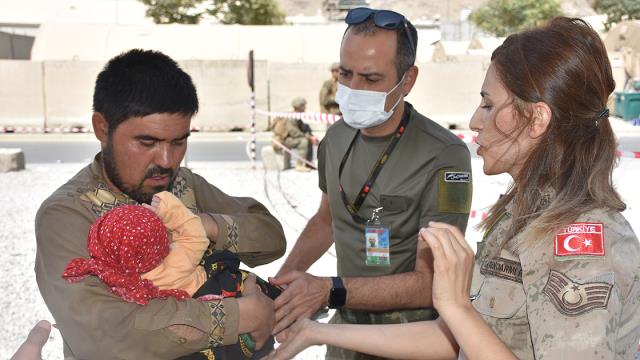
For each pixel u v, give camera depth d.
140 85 1.65
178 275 1.70
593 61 1.55
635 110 20.11
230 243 2.03
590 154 1.56
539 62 1.56
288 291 2.14
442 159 2.52
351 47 2.53
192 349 1.67
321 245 2.99
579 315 1.40
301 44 23.12
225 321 1.70
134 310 1.62
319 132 19.36
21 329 4.66
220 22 34.78
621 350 1.48
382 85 2.50
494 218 1.76
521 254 1.55
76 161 13.17
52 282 1.65
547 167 1.59
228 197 2.20
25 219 7.82
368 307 2.35
